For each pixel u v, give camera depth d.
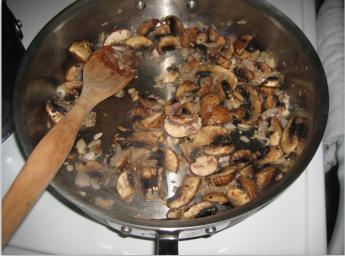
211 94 0.41
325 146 0.38
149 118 0.40
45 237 0.33
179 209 0.35
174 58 0.45
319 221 0.33
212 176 0.36
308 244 0.32
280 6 0.45
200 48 0.44
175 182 0.37
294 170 0.29
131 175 0.37
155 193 0.36
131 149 0.38
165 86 0.43
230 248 0.33
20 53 0.37
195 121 0.39
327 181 0.38
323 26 0.43
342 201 0.34
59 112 0.39
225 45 0.45
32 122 0.36
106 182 0.37
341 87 0.38
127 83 0.41
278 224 0.34
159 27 0.45
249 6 0.40
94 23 0.42
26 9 0.45
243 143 0.39
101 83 0.40
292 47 0.39
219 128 0.39
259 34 0.42
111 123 0.41
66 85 0.41
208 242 0.33
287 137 0.37
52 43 0.39
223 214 0.27
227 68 0.43
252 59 0.43
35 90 0.37
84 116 0.37
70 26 0.40
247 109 0.41
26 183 0.30
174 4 0.44
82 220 0.34
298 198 0.35
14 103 0.32
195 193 0.36
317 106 0.33
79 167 0.38
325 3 0.45
